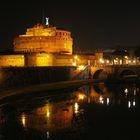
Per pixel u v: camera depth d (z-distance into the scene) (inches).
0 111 2561.5
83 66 5753.0
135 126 2037.4
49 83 4554.6
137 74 5964.6
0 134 1851.6
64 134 1841.8
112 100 3316.9
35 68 4458.7
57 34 6574.8
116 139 1748.3
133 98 3484.3
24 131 1916.8
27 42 6387.8
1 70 3782.0
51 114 2468.0
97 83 5339.6
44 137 1786.4
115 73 5959.6
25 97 3255.4
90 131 1916.8
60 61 5728.3
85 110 2652.6
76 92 4052.7
